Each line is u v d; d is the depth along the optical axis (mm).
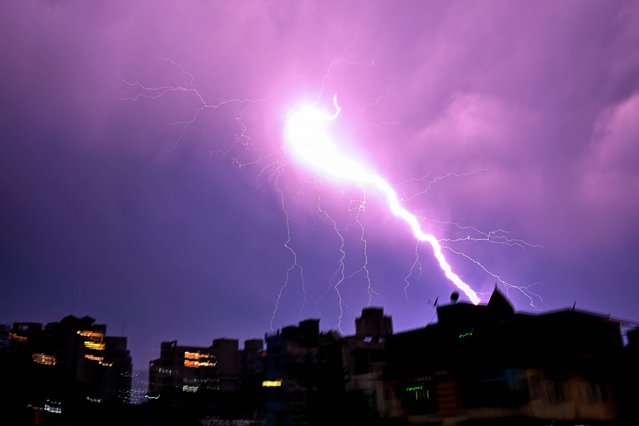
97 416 51281
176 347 79312
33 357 58469
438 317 34250
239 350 82125
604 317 31359
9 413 47031
